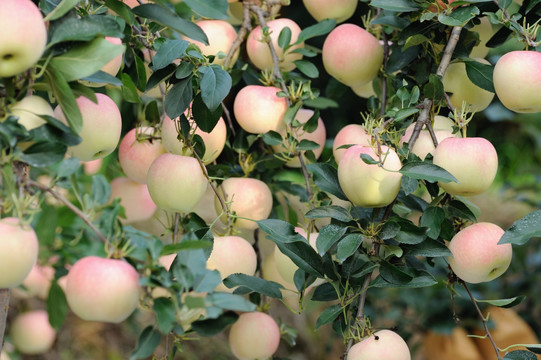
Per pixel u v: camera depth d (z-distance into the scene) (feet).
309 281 5.24
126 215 6.05
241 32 5.71
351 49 5.60
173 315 4.56
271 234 5.05
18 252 4.49
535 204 8.10
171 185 5.16
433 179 4.81
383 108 5.60
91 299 4.59
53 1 4.92
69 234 6.17
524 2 5.31
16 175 4.56
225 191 5.50
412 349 7.21
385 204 4.97
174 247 4.60
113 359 10.30
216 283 4.62
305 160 5.73
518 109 5.12
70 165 4.80
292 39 5.80
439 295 7.12
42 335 7.39
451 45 5.27
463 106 5.10
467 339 7.02
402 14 5.63
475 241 5.02
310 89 5.53
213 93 5.04
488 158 4.93
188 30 5.01
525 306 7.43
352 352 4.95
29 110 4.58
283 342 10.36
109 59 4.58
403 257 5.07
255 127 5.49
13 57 4.45
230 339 5.47
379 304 7.57
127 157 5.51
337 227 4.99
